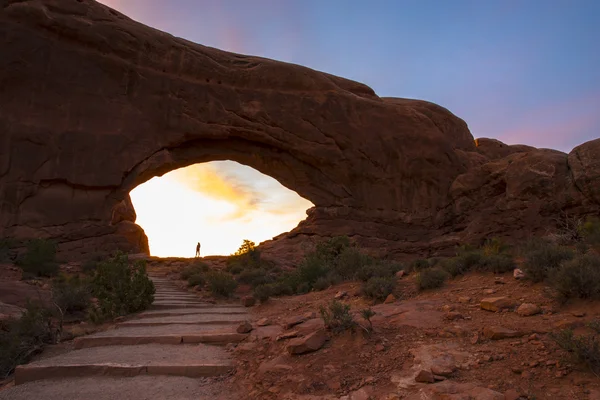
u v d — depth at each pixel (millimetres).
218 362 5965
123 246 25391
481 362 4453
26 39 23938
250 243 24500
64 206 23844
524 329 5035
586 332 4629
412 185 33875
